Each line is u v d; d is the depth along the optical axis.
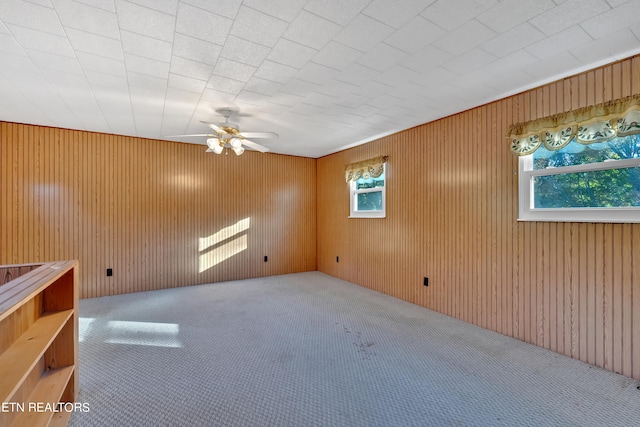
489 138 3.19
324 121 3.84
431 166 3.83
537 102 2.79
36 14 1.75
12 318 1.55
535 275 2.81
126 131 4.30
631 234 2.27
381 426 1.76
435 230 3.78
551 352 2.67
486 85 2.77
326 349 2.72
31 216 3.95
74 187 4.19
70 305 1.98
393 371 2.35
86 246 4.25
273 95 2.99
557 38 2.03
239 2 1.68
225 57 2.27
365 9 1.75
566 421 1.81
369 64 2.39
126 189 4.51
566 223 2.61
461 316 3.47
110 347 2.73
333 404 1.95
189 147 4.99
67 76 2.56
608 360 2.37
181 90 2.87
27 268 2.04
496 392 2.09
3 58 2.25
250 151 5.57
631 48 2.14
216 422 1.78
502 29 1.94
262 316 3.56
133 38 2.01
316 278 5.59
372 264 4.81
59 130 4.10
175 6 1.71
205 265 5.14
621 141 2.35
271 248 5.82
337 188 5.70
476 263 3.31
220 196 5.27
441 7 1.73
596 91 2.41
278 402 1.97
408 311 3.76
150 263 4.68
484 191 3.23
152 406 1.92
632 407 1.93
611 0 1.66
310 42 2.09
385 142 4.57
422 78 2.63
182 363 2.45
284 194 5.96
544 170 2.77
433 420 1.81
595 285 2.44
